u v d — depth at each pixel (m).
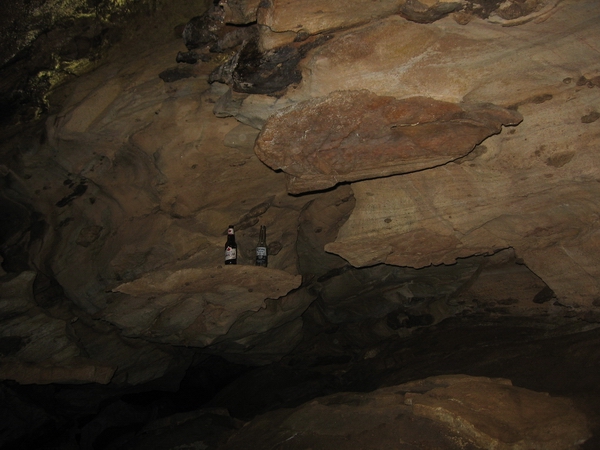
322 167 3.24
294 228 5.07
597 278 3.82
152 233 4.66
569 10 2.44
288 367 7.12
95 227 4.89
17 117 3.94
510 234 3.87
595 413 3.09
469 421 3.12
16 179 4.55
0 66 3.45
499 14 2.44
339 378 6.45
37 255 4.94
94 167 4.48
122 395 7.43
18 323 4.86
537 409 3.21
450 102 2.87
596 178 3.18
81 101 3.89
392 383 5.19
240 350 6.52
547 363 4.04
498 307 5.26
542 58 2.71
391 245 4.10
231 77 3.13
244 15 2.81
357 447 3.46
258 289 4.68
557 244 3.84
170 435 5.80
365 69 2.80
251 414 6.52
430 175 3.65
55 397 6.48
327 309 6.49
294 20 2.60
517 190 3.48
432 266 5.40
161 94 3.83
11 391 5.91
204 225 4.68
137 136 4.12
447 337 5.54
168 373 6.86
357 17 2.58
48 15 3.30
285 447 3.92
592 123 2.98
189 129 4.00
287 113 2.99
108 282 5.00
